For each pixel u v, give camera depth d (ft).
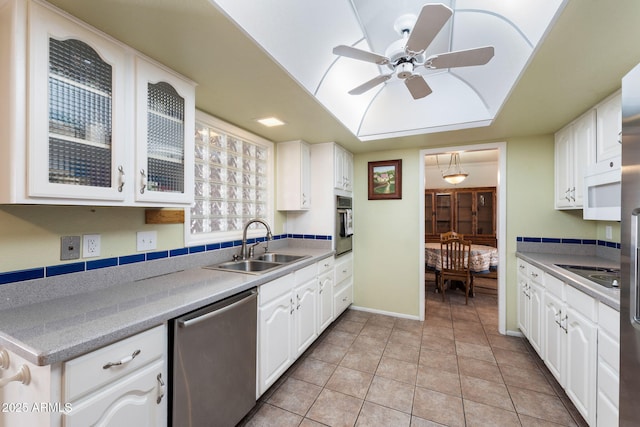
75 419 2.86
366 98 8.54
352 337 9.04
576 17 3.62
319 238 9.94
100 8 3.36
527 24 4.62
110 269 4.88
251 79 5.21
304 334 7.50
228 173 7.65
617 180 5.24
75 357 2.86
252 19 3.94
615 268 6.31
